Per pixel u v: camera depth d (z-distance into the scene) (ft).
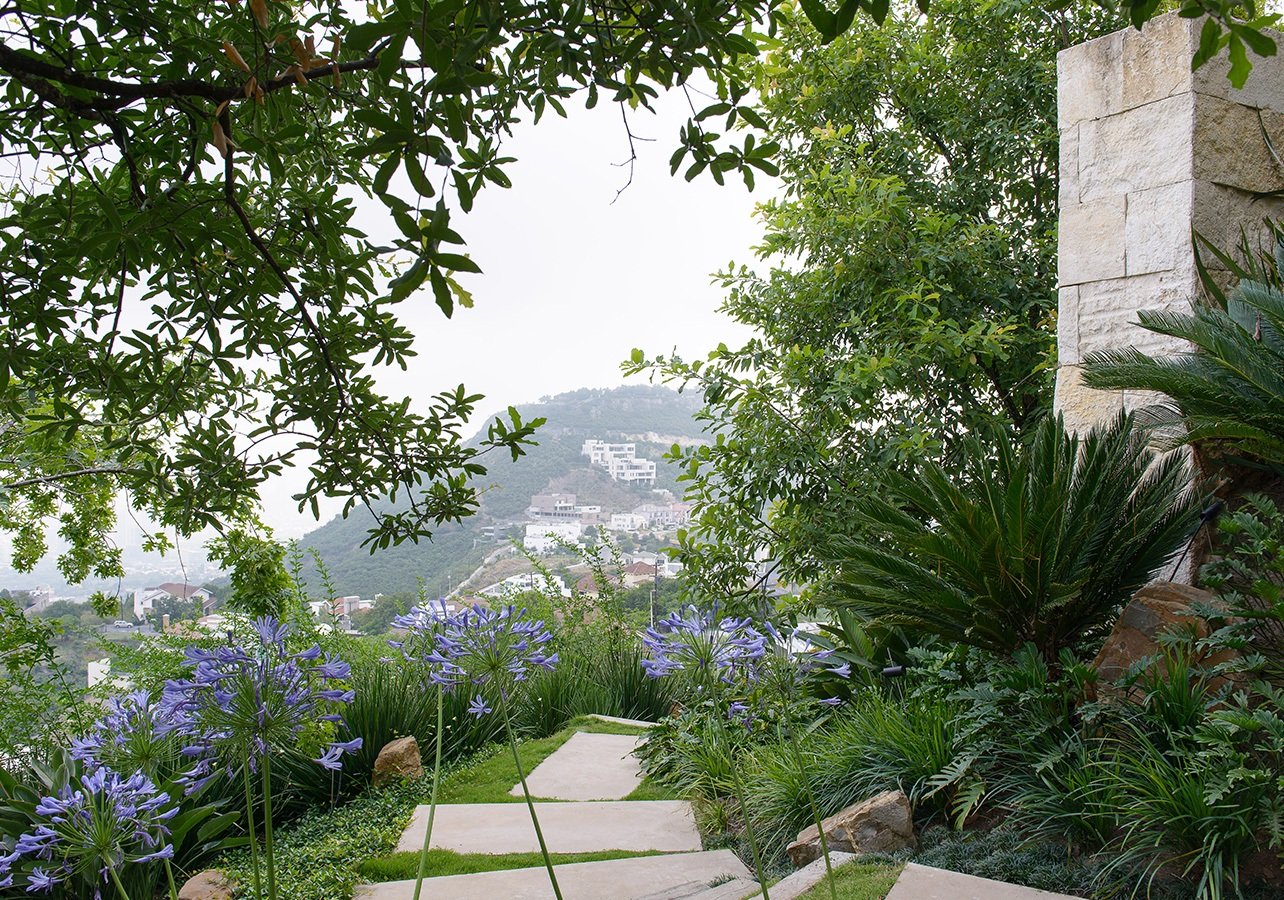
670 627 7.63
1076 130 17.31
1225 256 14.14
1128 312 16.22
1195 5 4.11
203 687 5.47
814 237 24.21
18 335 6.82
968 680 13.83
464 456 9.04
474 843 14.07
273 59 6.41
